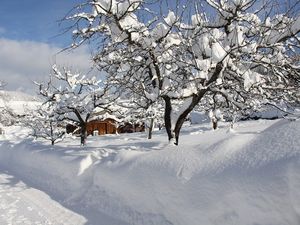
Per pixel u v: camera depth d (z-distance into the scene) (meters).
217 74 8.78
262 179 4.79
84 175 9.77
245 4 8.23
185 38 8.65
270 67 8.89
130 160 8.32
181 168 6.46
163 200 6.39
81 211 8.05
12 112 40.25
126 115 18.14
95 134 31.58
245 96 9.49
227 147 6.26
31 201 9.24
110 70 9.80
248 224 4.82
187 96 8.99
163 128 32.53
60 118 18.11
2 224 7.22
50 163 12.20
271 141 5.54
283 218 4.44
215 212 5.32
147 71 10.35
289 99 9.62
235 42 8.38
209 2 8.41
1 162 18.19
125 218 7.09
